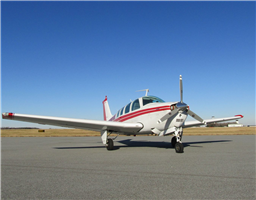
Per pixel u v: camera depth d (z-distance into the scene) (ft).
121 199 8.48
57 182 11.09
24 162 17.40
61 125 28.78
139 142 42.27
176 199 8.42
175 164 15.65
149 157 19.47
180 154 21.45
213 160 17.39
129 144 36.60
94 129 29.81
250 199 8.35
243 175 12.14
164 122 25.35
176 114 24.14
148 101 29.53
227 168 14.07
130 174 12.60
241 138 48.96
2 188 10.14
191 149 25.99
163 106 25.93
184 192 9.22
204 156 19.81
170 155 20.71
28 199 8.64
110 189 9.78
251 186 10.02
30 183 10.96
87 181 11.18
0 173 13.33
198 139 46.65
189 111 25.38
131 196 8.81
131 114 31.48
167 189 9.66
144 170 13.66
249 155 20.35
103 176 12.21
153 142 42.14
